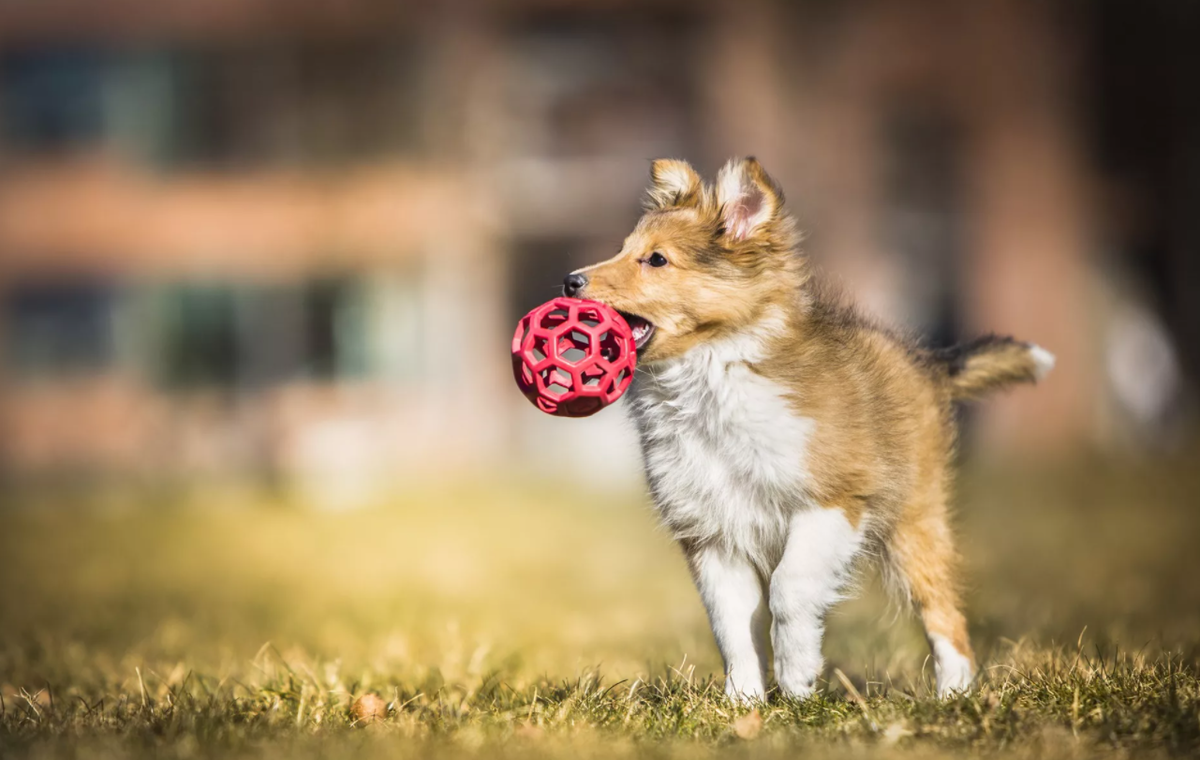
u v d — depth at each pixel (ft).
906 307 69.82
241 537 46.11
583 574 37.01
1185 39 73.67
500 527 47.57
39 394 71.10
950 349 19.66
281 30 70.49
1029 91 69.87
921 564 17.79
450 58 69.36
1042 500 47.19
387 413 68.28
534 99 69.51
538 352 17.26
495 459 67.97
